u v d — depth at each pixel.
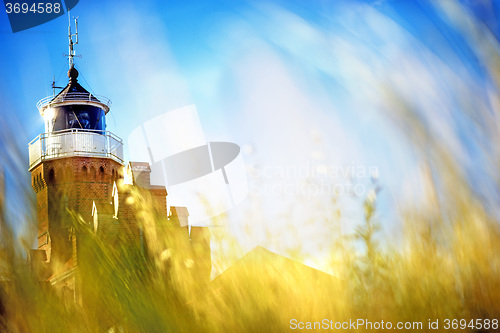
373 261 2.05
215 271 2.40
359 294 2.06
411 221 2.05
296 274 2.14
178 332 2.27
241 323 2.22
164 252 2.51
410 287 1.99
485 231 1.99
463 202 2.04
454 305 1.94
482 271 1.96
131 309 2.41
